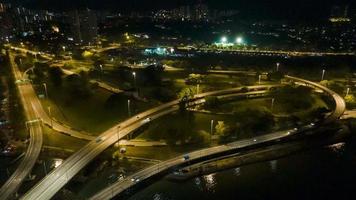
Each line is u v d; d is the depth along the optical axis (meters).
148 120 195.38
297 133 182.38
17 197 133.00
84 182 144.62
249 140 175.38
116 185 139.12
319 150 173.50
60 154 164.38
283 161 163.50
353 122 196.88
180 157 160.50
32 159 157.88
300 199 139.00
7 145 174.62
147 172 148.50
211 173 153.12
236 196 140.50
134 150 168.25
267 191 143.25
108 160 160.62
